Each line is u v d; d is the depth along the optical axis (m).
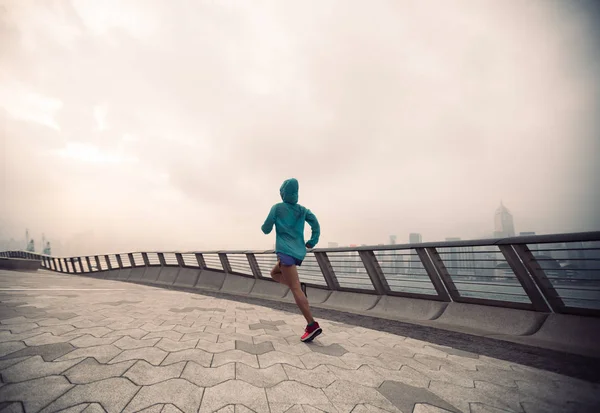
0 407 1.22
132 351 2.06
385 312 4.73
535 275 3.21
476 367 2.26
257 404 1.45
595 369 2.23
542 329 3.12
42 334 2.35
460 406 1.59
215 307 4.81
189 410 1.33
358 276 5.43
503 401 1.67
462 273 3.95
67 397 1.35
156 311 3.89
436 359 2.45
